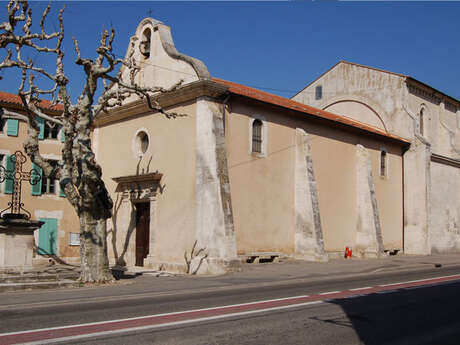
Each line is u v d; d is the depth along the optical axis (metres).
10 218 15.45
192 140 19.39
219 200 18.16
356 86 34.16
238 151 20.28
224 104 19.81
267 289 13.09
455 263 24.31
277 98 26.05
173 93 19.92
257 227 20.80
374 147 28.92
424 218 30.00
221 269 17.53
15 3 14.27
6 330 7.30
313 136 24.41
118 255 22.58
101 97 16.06
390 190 29.94
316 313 8.88
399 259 25.56
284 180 22.41
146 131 21.97
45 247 22.33
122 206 22.73
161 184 20.61
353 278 16.47
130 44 23.48
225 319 8.21
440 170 32.62
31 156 15.73
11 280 14.27
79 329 7.35
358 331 7.47
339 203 25.70
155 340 6.68
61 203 22.98
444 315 8.91
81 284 14.07
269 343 6.63
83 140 15.09
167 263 19.48
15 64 15.12
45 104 23.02
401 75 31.73
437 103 35.50
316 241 21.80
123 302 10.55
